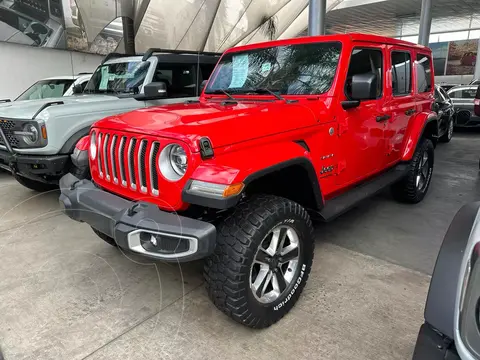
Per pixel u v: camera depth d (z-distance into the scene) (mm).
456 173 6363
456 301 1260
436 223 4094
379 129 3590
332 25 22094
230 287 2117
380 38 3475
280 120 2494
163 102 5344
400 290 2781
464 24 21094
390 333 2318
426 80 4805
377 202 4801
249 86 3342
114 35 10305
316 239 3674
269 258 2312
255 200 2275
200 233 1898
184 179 2053
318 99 2934
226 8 10773
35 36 8734
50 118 4184
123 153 2377
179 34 11367
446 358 1288
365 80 2684
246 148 2230
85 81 6949
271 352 2170
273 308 2348
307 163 2461
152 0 9688
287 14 12109
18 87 8820
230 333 2344
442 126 9000
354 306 2592
